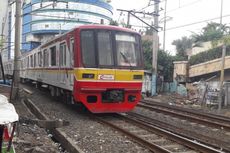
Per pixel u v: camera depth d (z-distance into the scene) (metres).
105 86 13.41
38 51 22.55
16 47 18.00
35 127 11.22
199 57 29.56
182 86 28.08
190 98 24.64
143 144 9.36
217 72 26.27
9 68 42.59
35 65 24.05
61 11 50.25
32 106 16.36
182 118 15.03
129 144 9.45
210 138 10.95
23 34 55.81
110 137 10.24
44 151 8.30
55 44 16.97
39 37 52.75
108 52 13.62
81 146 9.12
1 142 4.82
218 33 39.25
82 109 15.97
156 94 27.16
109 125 12.05
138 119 14.01
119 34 13.95
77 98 13.42
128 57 13.98
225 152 8.91
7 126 4.98
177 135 10.39
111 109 13.73
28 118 12.40
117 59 13.70
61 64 15.66
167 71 31.67
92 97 13.52
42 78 20.86
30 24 53.53
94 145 9.26
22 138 9.07
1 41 25.16
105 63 13.48
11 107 5.01
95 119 13.40
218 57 28.55
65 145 9.52
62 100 18.16
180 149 9.03
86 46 13.34
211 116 15.62
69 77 14.30
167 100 24.41
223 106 21.02
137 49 14.28
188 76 29.02
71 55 13.98
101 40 13.59
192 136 11.09
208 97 21.52
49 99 19.77
